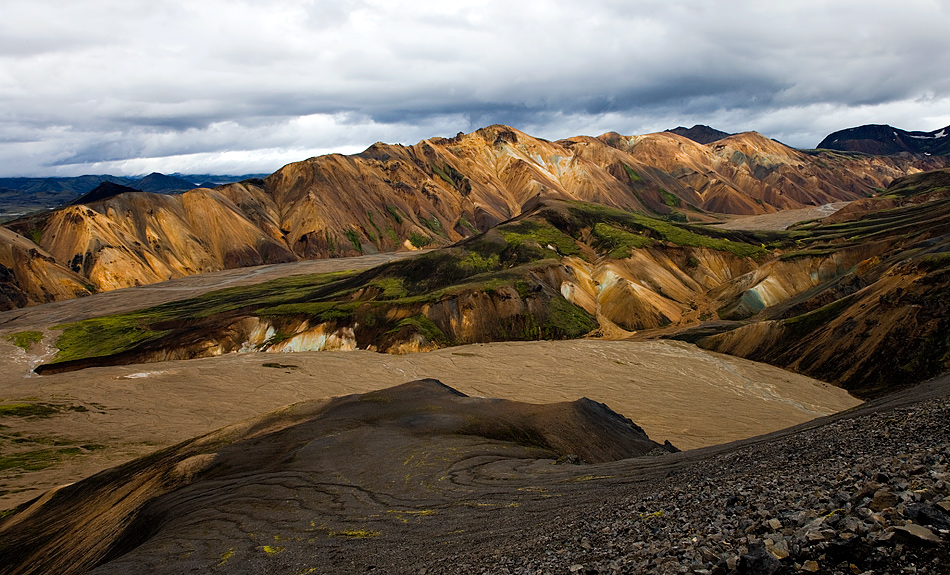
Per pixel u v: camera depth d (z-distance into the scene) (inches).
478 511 926.4
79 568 1092.5
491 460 1270.9
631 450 1678.2
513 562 556.1
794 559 343.6
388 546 817.5
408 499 1066.1
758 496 508.4
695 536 442.0
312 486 1190.3
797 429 1119.0
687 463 965.8
